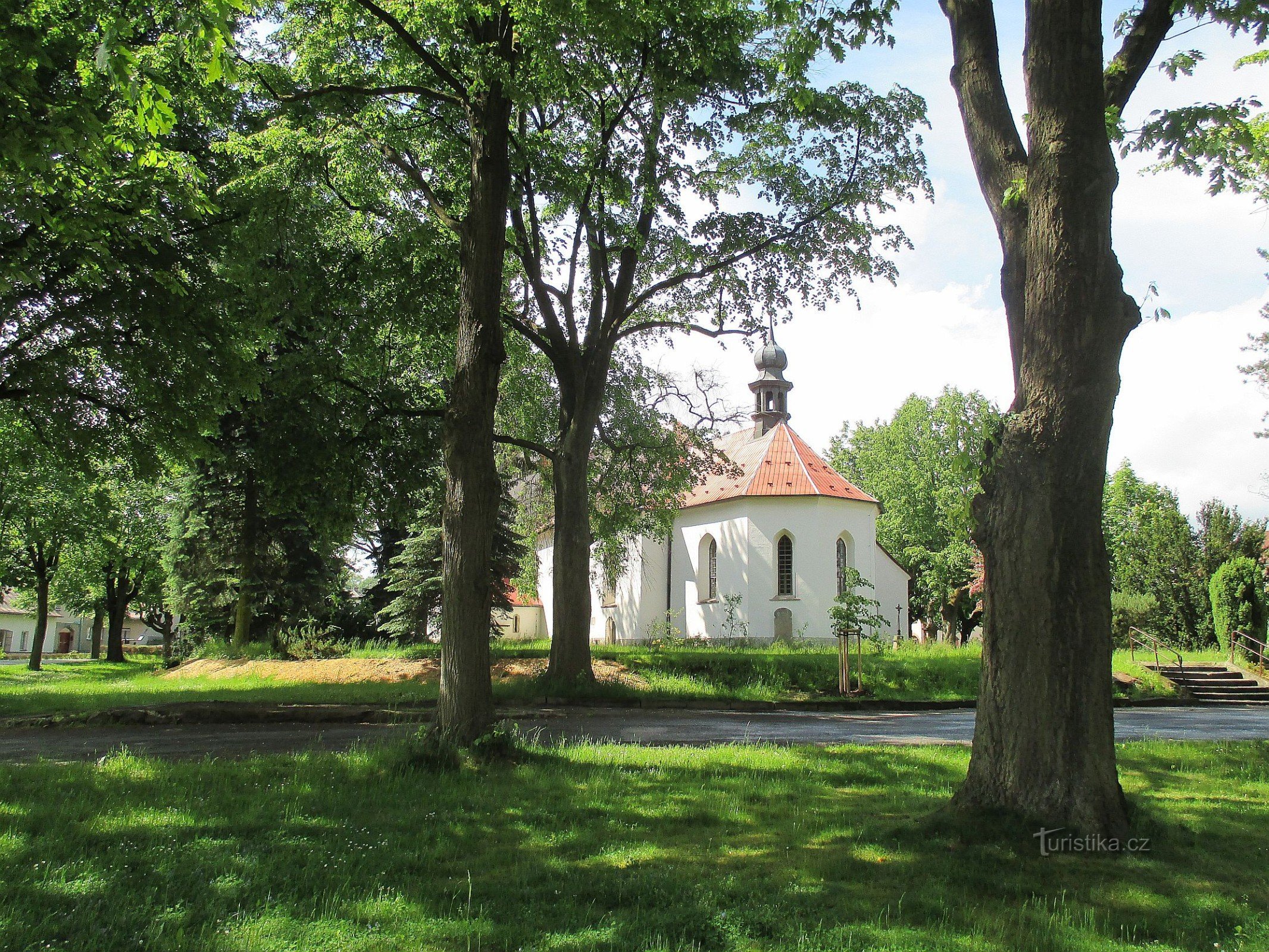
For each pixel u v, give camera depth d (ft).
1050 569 23.81
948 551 153.28
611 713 59.67
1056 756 23.20
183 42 23.84
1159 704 83.05
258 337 58.03
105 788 26.91
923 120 66.85
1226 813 26.50
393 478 67.92
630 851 21.72
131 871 19.13
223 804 25.34
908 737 48.80
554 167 57.93
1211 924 17.19
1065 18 24.40
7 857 19.62
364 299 62.39
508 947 15.47
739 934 16.07
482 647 36.35
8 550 148.15
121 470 87.81
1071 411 24.06
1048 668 23.56
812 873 19.92
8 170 28.89
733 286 72.64
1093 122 24.45
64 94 33.83
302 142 50.98
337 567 117.60
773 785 30.35
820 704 71.72
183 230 55.21
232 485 95.76
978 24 27.78
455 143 55.98
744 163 71.56
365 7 38.86
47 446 58.03
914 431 173.27
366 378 66.80
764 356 154.51
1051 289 24.31
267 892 18.02
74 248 42.50
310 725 49.08
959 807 24.25
